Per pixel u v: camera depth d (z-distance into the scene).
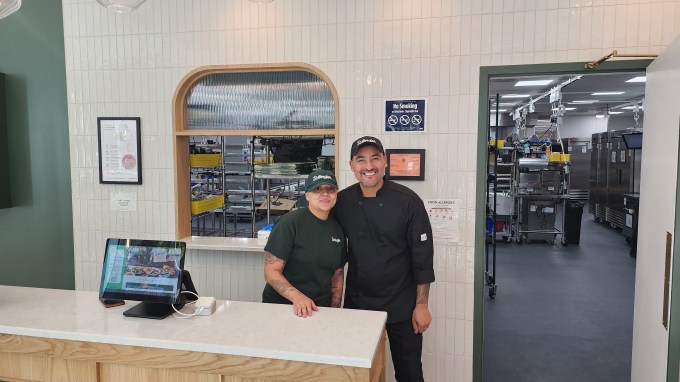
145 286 1.94
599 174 10.69
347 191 2.48
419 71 3.05
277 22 3.22
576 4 2.84
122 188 3.53
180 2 3.34
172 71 3.38
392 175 3.10
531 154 9.36
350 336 1.74
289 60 3.22
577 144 13.95
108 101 3.50
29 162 3.70
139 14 3.41
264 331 1.78
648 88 2.72
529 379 3.30
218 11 3.30
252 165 4.18
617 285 5.71
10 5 1.72
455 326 3.11
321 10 3.16
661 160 2.41
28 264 3.79
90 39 3.50
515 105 12.55
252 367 1.64
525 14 2.90
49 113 3.64
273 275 2.13
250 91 3.41
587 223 10.52
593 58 2.84
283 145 4.04
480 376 3.11
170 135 3.42
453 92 3.02
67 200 3.66
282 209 4.89
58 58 3.58
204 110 3.48
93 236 3.61
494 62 2.95
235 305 2.10
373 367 1.67
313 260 2.20
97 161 3.55
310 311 1.98
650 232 2.59
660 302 2.38
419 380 2.48
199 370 1.68
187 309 2.01
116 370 1.78
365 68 3.12
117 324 1.84
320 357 1.57
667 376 2.21
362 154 2.29
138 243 1.98
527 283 5.80
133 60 3.44
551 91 9.33
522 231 8.30
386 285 2.42
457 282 3.09
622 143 9.20
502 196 8.29
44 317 1.92
